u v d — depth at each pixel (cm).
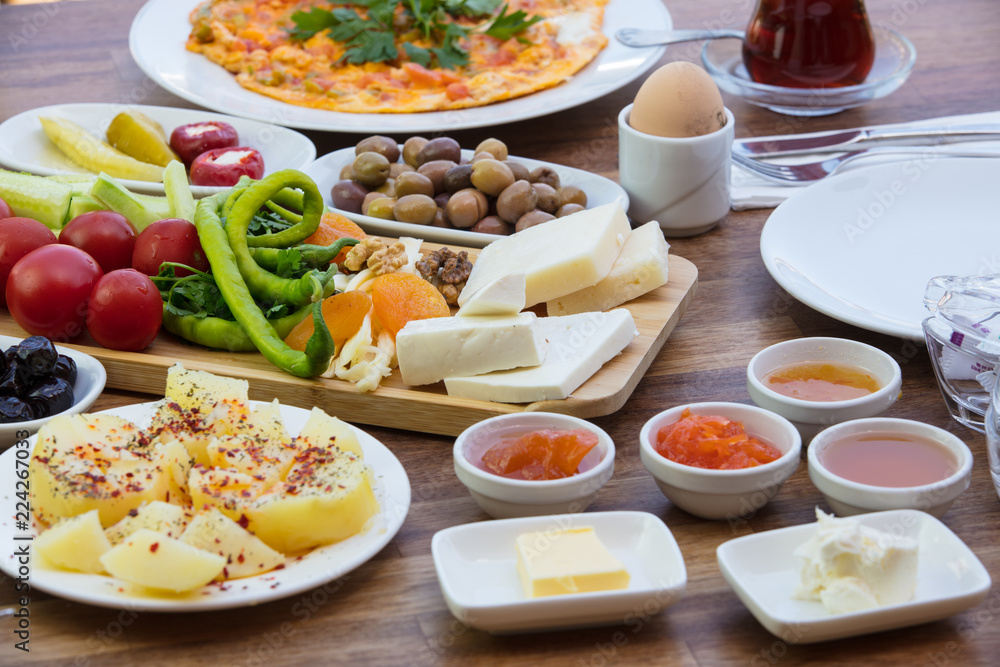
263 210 149
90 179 164
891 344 129
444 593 82
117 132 180
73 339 131
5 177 151
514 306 118
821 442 99
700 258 157
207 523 86
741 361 128
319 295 121
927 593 84
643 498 104
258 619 88
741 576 86
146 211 147
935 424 113
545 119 208
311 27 218
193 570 82
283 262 131
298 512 88
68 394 112
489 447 103
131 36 215
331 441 100
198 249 134
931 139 183
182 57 215
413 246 149
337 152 175
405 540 98
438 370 117
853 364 114
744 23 246
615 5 239
